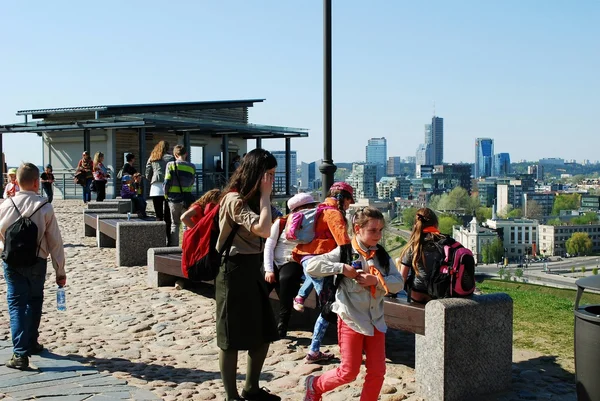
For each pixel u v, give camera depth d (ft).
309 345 21.76
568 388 17.60
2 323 24.86
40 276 18.92
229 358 14.88
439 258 17.67
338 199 19.12
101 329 24.25
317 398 14.98
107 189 103.86
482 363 16.98
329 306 14.61
